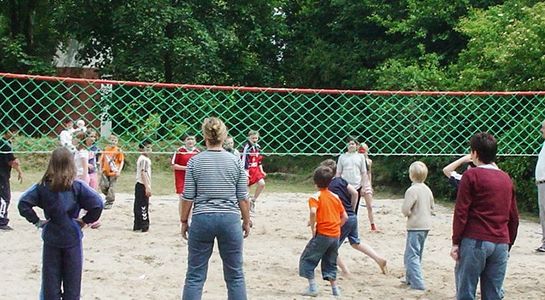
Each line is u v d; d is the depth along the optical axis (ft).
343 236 28.43
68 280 19.60
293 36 87.40
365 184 40.24
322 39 84.84
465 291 19.51
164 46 75.36
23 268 28.84
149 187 38.60
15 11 92.73
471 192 19.47
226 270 20.83
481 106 54.70
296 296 25.48
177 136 56.49
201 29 78.02
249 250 34.35
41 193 19.45
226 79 84.53
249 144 45.57
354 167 39.86
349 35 80.43
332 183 28.43
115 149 46.44
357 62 77.77
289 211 48.93
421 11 70.18
